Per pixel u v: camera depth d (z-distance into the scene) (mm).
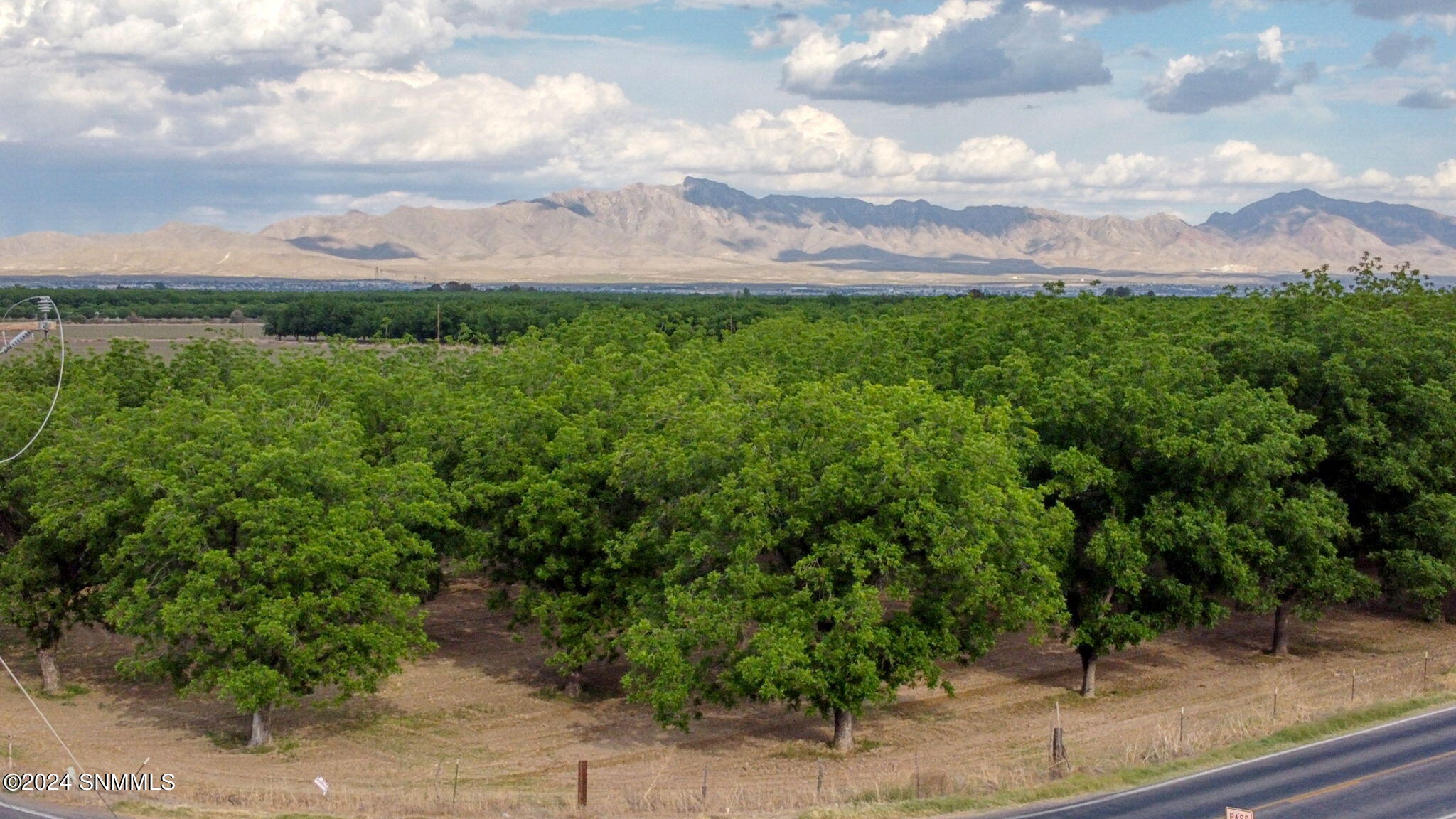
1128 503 43125
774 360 62312
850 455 35844
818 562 35906
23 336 64250
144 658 41000
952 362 55500
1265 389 47219
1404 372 46844
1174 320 60875
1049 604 37438
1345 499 48062
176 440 39500
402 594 41625
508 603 46219
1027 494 36406
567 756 37500
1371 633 50719
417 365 60594
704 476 38125
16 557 40469
